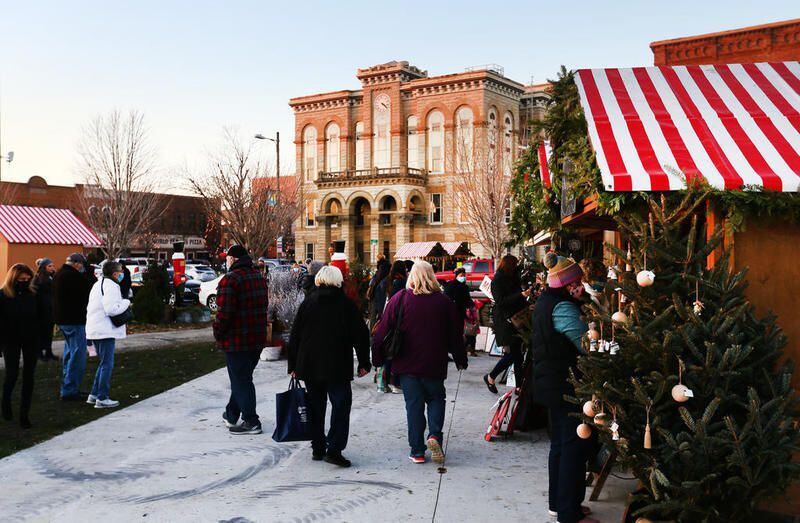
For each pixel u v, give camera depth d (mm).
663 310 4453
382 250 52531
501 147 42125
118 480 5953
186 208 67625
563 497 4855
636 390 4180
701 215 5156
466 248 38750
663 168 4906
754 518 4703
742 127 5477
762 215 4812
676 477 4254
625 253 4699
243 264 7477
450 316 6418
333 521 5016
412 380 6398
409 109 52594
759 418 4020
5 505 5340
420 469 6246
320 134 56375
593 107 5887
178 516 5121
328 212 55000
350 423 8039
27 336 7777
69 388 9320
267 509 5254
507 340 8852
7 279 7715
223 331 7344
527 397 7414
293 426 6328
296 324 6395
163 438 7367
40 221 26328
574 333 4746
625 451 4336
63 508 5281
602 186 5242
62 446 7016
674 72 6664
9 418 8094
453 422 8094
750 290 4840
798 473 4184
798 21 11898
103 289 8805
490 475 6062
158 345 16172
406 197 50531
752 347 4324
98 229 44406
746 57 12414
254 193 39688
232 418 7707
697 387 4250
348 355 6379
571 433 4832
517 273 8914
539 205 9336
